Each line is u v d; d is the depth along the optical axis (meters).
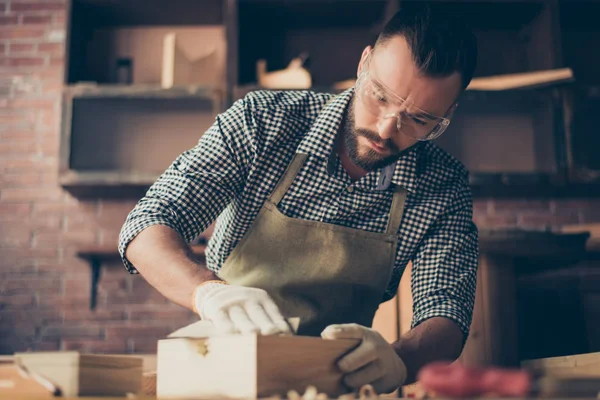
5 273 3.46
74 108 3.34
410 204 1.54
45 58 3.69
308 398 0.80
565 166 3.28
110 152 3.31
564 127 3.31
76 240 3.50
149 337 3.42
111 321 3.43
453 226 1.56
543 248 2.28
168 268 1.20
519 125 3.34
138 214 1.31
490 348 2.23
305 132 1.51
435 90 1.31
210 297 1.12
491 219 3.54
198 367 1.00
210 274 1.21
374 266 1.52
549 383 0.78
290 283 1.51
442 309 1.43
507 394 0.72
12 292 3.45
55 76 3.68
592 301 3.38
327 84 3.64
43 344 3.40
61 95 3.38
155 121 3.35
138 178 3.25
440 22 1.34
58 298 3.44
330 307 1.52
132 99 3.35
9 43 3.70
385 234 1.52
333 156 1.49
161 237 1.25
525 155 3.32
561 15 3.62
